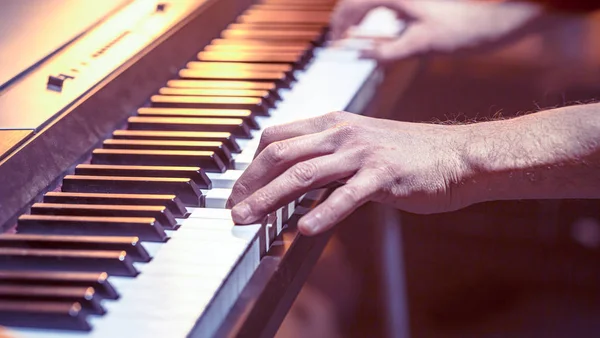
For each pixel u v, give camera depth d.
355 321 1.70
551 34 2.02
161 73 1.06
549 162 0.91
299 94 1.09
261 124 1.01
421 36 1.37
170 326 0.72
